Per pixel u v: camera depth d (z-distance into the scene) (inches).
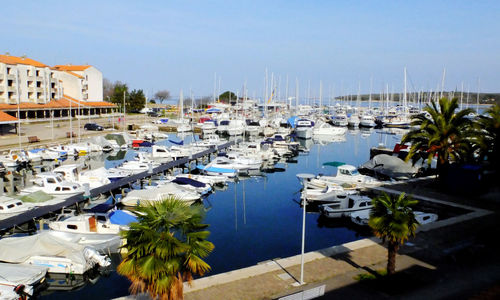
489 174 1369.3
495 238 890.1
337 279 685.9
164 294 450.9
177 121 4015.8
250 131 3499.0
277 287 655.1
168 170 1930.4
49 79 3769.7
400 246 840.9
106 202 1443.2
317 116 5036.9
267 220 1273.4
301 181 1681.8
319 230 1178.6
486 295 349.7
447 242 866.8
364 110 6387.8
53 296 794.2
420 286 657.0
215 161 1979.6
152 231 450.0
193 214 496.4
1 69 3208.7
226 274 703.1
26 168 2112.5
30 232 1134.4
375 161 1862.7
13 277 762.2
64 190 1445.6
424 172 1790.1
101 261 885.2
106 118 4429.1
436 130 1338.6
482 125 1384.1
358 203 1259.8
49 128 3211.1
